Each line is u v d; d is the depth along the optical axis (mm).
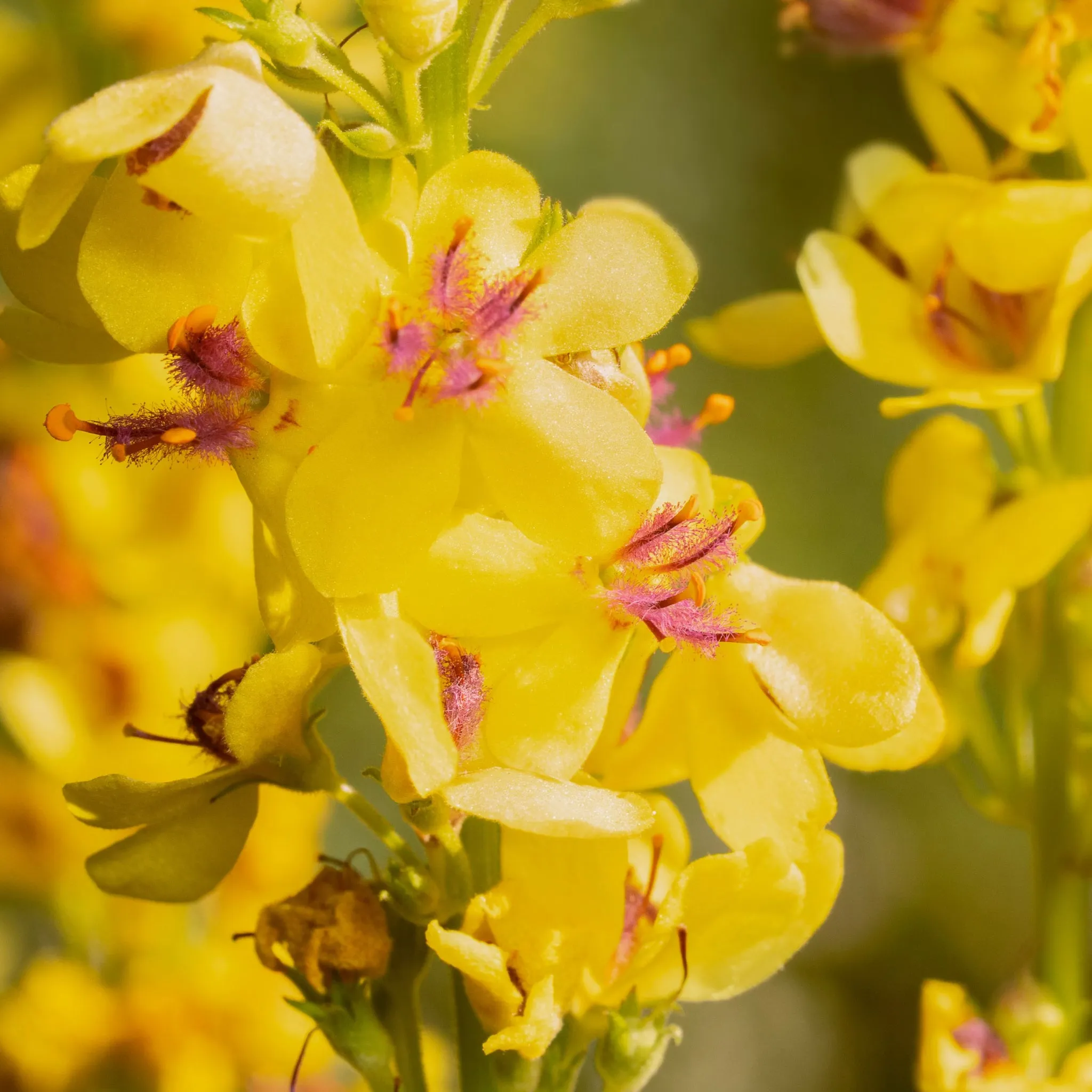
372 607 270
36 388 329
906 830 628
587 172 641
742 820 280
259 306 269
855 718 277
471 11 279
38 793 326
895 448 613
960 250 301
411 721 267
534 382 270
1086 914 315
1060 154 313
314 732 280
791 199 628
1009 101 307
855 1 311
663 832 285
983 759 316
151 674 326
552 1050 280
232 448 273
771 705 281
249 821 281
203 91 260
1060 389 313
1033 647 315
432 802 275
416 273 271
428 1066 328
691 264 271
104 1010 326
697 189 640
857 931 624
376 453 270
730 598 281
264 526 275
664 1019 280
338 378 270
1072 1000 314
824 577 594
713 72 647
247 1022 327
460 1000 281
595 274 270
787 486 597
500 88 632
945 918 618
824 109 627
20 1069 325
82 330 279
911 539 311
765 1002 614
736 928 278
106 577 329
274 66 274
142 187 268
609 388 274
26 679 324
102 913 330
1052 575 314
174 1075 325
